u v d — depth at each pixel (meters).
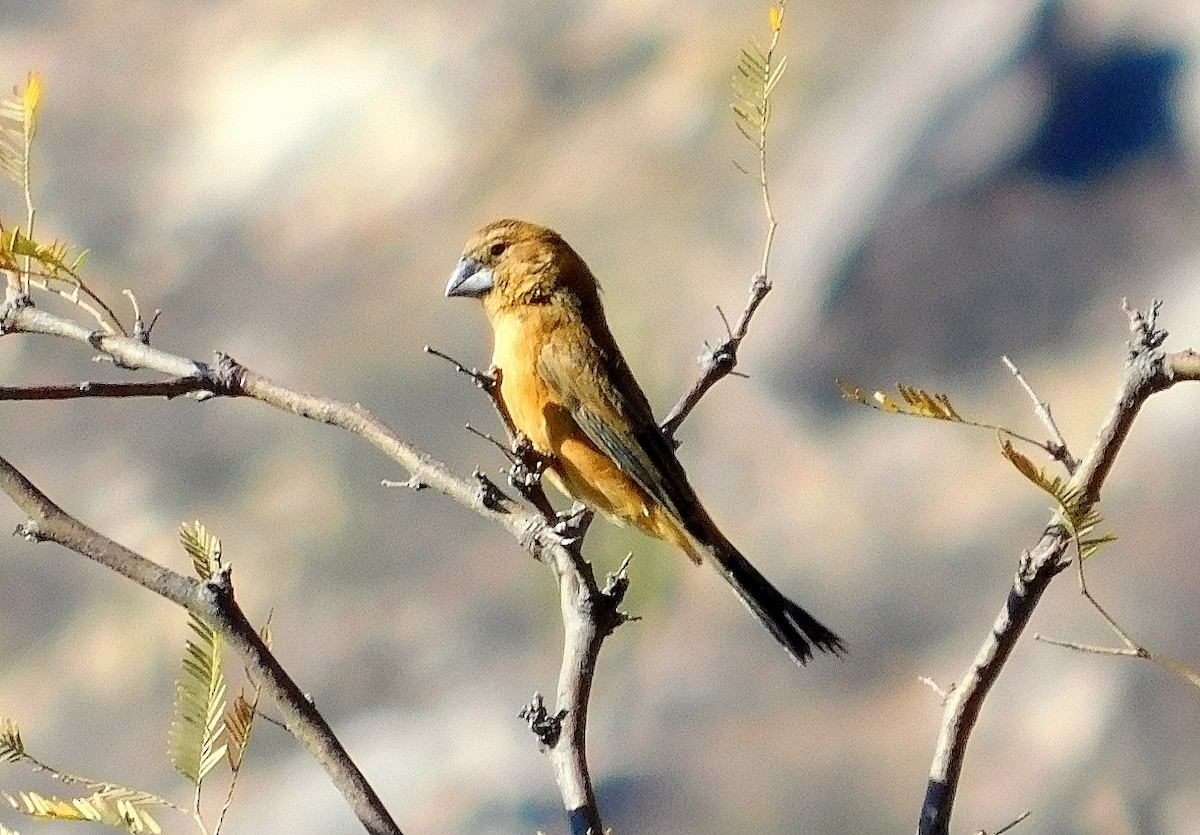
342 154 17.52
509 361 7.49
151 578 4.17
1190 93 14.41
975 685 4.79
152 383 5.22
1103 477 4.68
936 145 14.84
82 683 13.84
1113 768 11.39
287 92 18.12
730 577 7.07
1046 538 4.72
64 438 15.66
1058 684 12.12
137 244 16.97
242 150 17.70
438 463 5.36
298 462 15.19
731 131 16.17
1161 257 14.13
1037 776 11.60
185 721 4.07
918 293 14.50
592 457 7.41
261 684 4.19
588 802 4.65
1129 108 14.58
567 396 7.37
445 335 15.55
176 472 15.26
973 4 15.52
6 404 15.85
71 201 17.12
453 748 12.75
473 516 14.62
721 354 6.83
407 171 17.00
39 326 5.28
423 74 17.89
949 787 4.80
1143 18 14.73
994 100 14.84
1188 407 13.33
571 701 4.86
